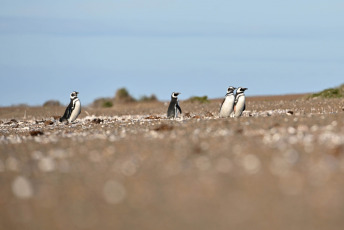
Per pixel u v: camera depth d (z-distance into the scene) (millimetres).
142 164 20500
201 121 35375
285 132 26312
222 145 23219
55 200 16750
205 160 20203
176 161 20469
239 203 15094
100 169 20188
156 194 16484
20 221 15234
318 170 17688
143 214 14938
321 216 13828
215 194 16000
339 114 35844
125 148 24219
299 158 19625
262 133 26328
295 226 13328
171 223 14102
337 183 16188
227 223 13797
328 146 21594
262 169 18328
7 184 19000
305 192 15602
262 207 14680
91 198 16672
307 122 30594
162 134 28312
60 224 14773
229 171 18359
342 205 14422
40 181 18984
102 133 32281
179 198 15945
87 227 14367
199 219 14188
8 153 25562
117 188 17281
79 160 22219
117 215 15023
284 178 17062
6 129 43562
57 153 23969
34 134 35000
